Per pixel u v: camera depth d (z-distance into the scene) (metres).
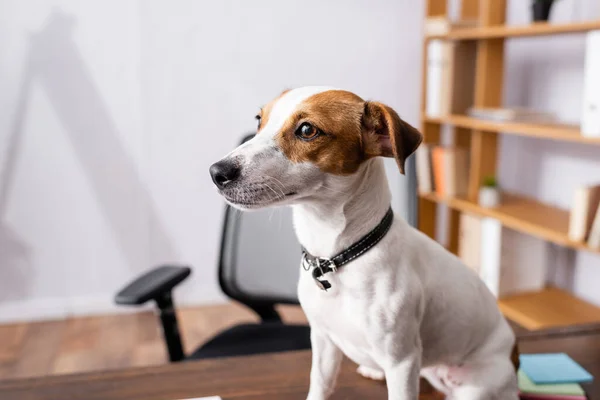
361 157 0.94
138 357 2.63
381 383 1.12
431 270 1.00
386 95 3.27
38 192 2.94
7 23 2.77
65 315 3.07
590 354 1.22
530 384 1.11
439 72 2.92
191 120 3.05
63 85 2.88
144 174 3.04
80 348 2.71
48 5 2.79
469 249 2.81
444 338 1.02
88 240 3.04
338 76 3.19
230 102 3.08
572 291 2.79
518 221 2.52
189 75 3.00
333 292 0.93
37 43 2.81
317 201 0.93
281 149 0.96
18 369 2.50
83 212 3.01
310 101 0.97
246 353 1.64
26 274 3.01
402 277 0.91
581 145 2.69
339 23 3.13
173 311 1.56
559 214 2.65
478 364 1.06
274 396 1.07
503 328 1.10
